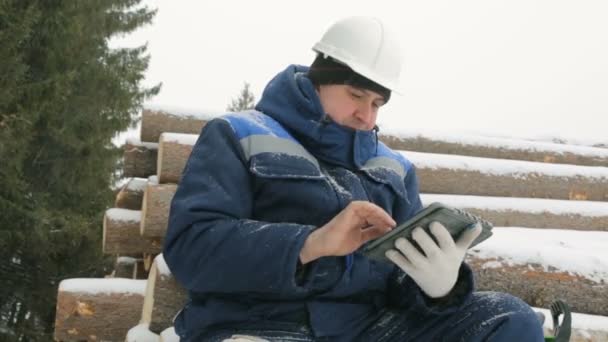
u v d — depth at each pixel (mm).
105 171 12094
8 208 9859
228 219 1708
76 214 11219
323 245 1601
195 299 1832
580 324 2471
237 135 1855
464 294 1772
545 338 1919
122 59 13992
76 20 11008
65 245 10680
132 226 3773
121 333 3004
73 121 11398
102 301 2994
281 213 1831
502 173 4496
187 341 1809
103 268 11453
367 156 2055
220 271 1650
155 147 4219
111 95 12391
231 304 1758
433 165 4379
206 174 1783
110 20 13539
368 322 1875
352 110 1942
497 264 2637
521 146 5145
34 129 10883
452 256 1666
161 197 3322
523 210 4117
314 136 1938
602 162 5254
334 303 1824
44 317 11102
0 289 10773
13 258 11023
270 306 1752
